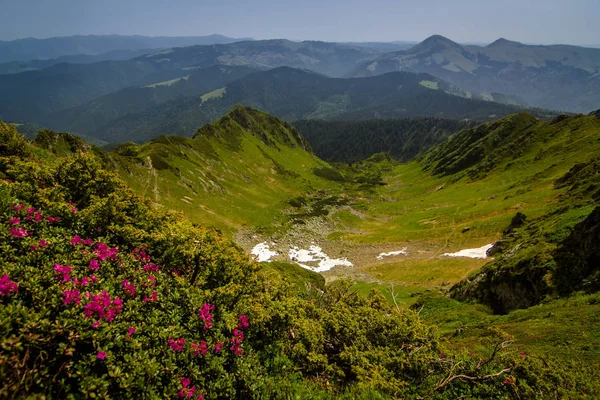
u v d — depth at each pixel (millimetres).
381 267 73625
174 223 17172
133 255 13016
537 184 93750
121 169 84125
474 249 71312
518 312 26141
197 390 8859
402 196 164625
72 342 7500
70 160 17188
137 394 7719
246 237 89250
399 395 11516
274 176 154875
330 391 11234
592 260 26688
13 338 6777
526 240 40969
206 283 14227
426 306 39250
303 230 101188
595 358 15445
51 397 6840
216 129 156125
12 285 7840
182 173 100875
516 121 170375
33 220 11930
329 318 15844
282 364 12320
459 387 12000
